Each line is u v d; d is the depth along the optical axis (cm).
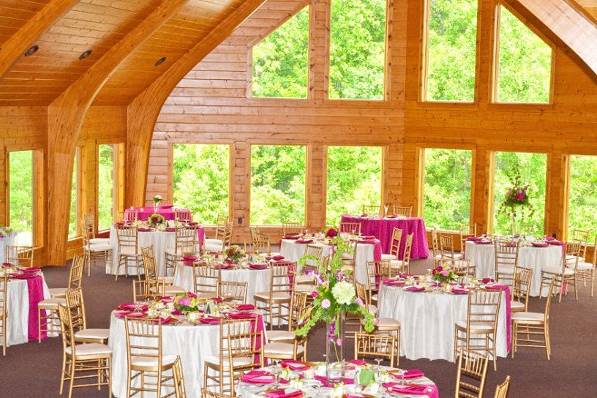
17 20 1307
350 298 729
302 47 2139
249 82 2130
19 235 1711
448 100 2098
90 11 1411
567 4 1223
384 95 2144
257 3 1938
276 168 2161
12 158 1673
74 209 1928
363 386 743
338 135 2150
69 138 1750
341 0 2125
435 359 1173
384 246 1917
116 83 1875
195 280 1251
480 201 2066
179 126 2133
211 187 2164
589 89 1898
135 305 1031
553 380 1099
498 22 2023
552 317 1460
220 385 909
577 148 1925
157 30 1678
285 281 1369
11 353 1177
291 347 1002
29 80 1552
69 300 1033
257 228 2158
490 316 1177
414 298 1176
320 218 2170
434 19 2098
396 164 2155
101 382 1012
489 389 1045
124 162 2083
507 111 2012
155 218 1723
